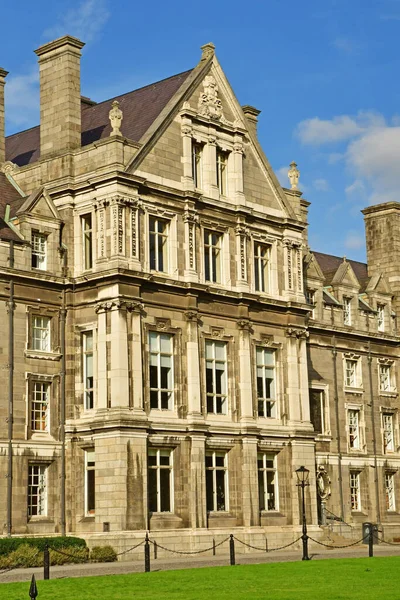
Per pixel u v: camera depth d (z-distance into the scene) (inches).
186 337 2178.9
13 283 2021.4
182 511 2100.1
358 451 2834.6
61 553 1734.7
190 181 2239.2
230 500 2218.3
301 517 2343.8
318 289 2812.5
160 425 2073.1
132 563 1812.3
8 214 2132.1
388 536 2817.4
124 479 1967.3
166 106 2229.3
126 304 2039.9
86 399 2079.2
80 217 2144.4
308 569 1631.4
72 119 2206.0
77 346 2094.0
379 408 2940.5
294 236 2491.4
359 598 1213.1
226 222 2322.8
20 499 1967.3
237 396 2274.9
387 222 3196.4
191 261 2208.4
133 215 2091.5
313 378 2726.4
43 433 2043.6
